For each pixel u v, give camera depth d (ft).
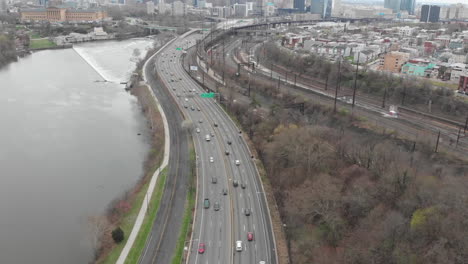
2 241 472.44
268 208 508.53
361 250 398.42
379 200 465.88
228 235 453.99
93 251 449.89
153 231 469.16
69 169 645.92
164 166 631.97
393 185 474.08
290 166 581.94
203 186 558.97
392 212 425.69
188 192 552.82
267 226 472.03
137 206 524.93
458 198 406.41
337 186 496.23
